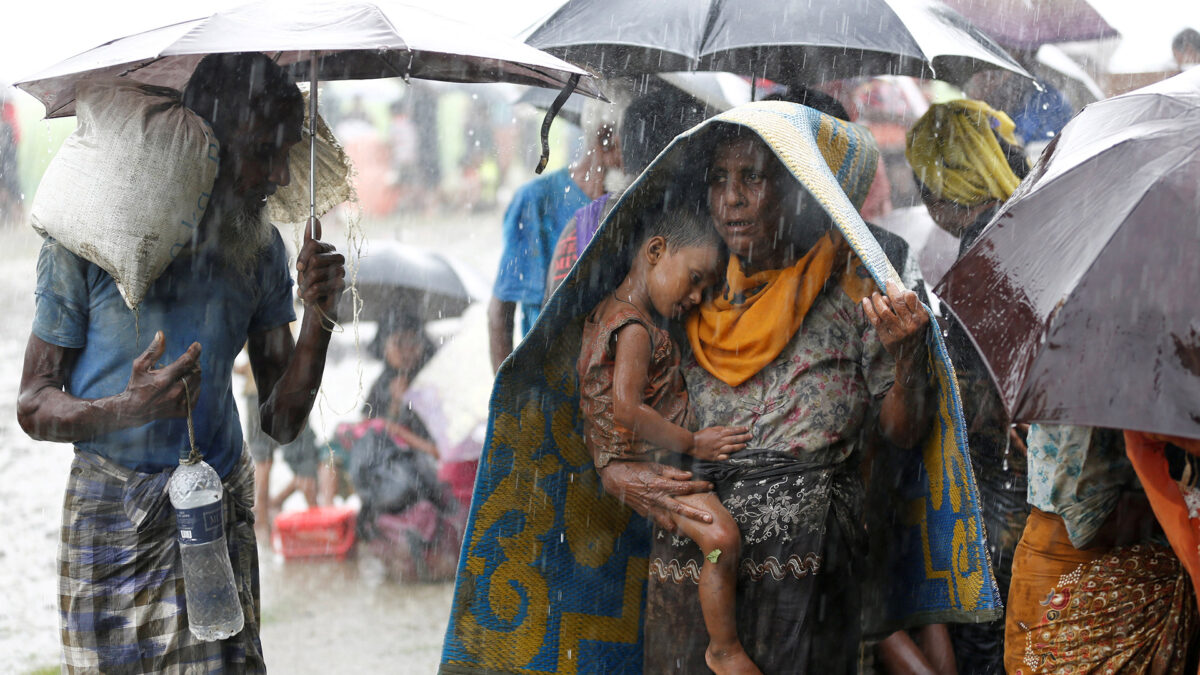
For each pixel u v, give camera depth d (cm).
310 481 1072
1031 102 877
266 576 1005
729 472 520
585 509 572
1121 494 477
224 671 548
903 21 721
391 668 802
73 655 541
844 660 532
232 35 502
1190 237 389
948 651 599
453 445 1015
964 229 720
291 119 545
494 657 560
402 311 1082
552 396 556
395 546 994
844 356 531
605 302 540
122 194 496
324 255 577
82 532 536
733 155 518
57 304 527
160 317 536
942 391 499
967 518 499
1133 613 478
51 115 599
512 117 2416
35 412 518
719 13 735
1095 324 388
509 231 885
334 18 525
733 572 509
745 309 530
